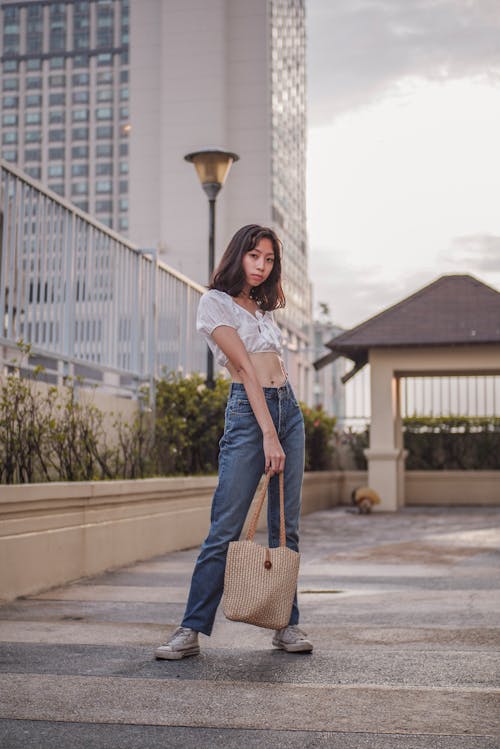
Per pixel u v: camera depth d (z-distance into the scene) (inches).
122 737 103.9
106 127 4785.9
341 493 707.4
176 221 3572.8
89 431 307.7
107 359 351.6
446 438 720.3
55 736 104.2
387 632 169.8
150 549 307.0
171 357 427.8
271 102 3742.6
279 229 3816.4
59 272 303.4
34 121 4835.1
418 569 277.9
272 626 140.6
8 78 4879.4
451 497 698.8
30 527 220.1
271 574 139.3
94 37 4849.9
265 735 104.5
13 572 211.5
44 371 279.6
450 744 101.1
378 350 614.9
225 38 3617.1
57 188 4785.9
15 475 256.1
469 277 646.5
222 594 148.2
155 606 201.5
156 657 144.5
